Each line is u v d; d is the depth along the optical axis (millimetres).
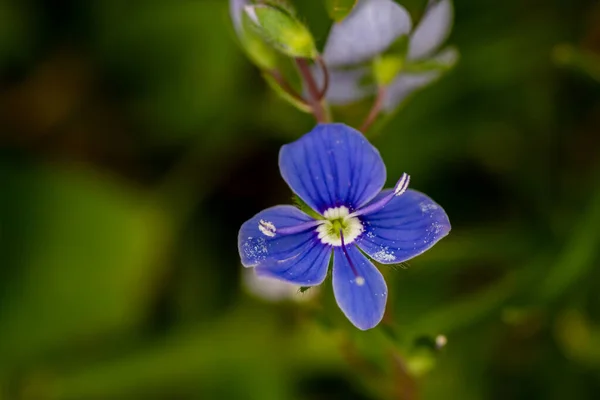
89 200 138
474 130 135
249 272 134
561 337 133
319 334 133
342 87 118
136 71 140
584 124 135
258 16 109
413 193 106
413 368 115
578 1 135
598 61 130
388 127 133
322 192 107
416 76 119
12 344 136
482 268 133
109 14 140
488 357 132
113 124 141
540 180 135
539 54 135
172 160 141
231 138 139
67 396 136
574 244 126
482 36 135
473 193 135
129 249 137
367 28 113
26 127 143
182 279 138
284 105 135
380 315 105
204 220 139
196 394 135
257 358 135
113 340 137
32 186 137
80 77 142
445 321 125
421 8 118
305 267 106
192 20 138
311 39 109
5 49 141
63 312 137
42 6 141
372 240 107
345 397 135
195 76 139
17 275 136
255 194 140
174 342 136
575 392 132
